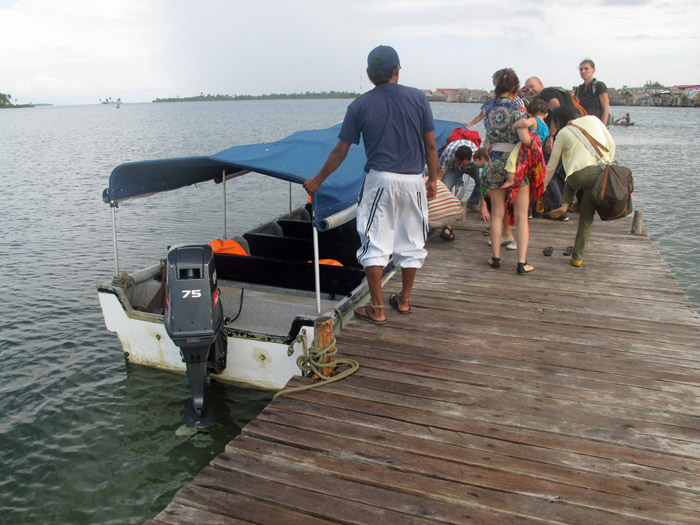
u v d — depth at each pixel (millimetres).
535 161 5004
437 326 4180
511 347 3826
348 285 5566
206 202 16391
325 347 3480
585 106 7781
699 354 3701
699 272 10047
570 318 4340
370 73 3564
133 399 4977
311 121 80750
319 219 4273
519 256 5383
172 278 4000
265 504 2385
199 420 4488
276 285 5844
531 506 2340
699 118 99750
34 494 3855
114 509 3695
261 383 4836
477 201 8297
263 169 4664
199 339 3975
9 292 8391
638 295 4832
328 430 2885
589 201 5285
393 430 2881
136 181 5332
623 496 2391
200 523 2277
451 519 2273
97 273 9445
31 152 34250
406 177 3617
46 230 12625
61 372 5742
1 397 5211
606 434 2830
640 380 3367
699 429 2865
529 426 2904
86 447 4375
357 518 2285
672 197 17562
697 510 2307
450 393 3234
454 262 5844
